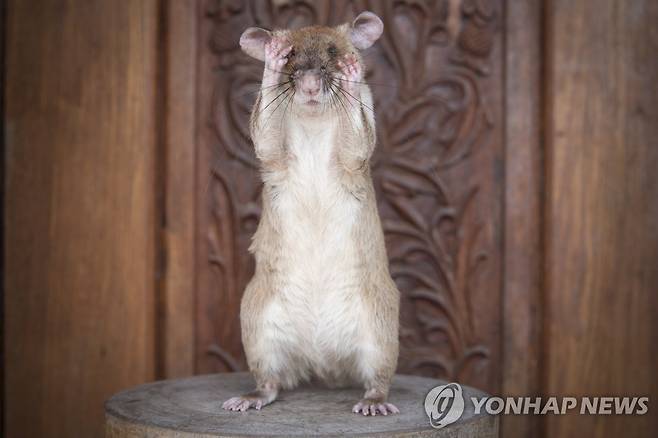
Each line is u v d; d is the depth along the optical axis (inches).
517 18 59.8
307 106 46.4
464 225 60.1
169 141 59.9
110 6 59.5
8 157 59.2
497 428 46.8
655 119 58.9
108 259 59.2
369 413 45.6
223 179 60.2
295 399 48.3
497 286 60.0
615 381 58.6
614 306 58.7
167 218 59.9
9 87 59.3
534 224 59.7
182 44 60.0
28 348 59.1
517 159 59.7
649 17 58.9
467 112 60.1
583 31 58.9
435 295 60.0
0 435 58.9
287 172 47.7
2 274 59.1
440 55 60.2
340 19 60.1
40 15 59.4
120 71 59.4
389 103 60.1
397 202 60.0
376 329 47.5
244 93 60.2
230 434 42.8
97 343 59.1
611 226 58.8
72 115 59.3
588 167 58.9
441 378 59.9
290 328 47.9
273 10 60.2
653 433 58.5
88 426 59.1
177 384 51.0
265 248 48.1
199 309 60.1
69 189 59.2
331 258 47.5
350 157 46.8
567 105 58.9
